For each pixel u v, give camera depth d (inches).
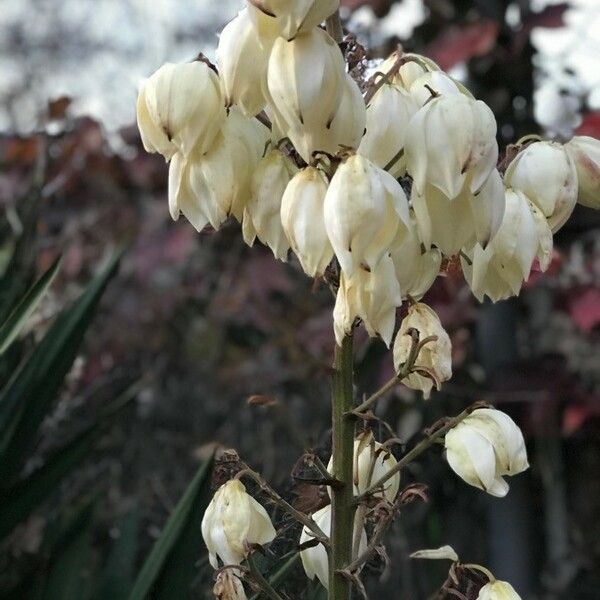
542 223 32.6
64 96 75.7
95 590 48.5
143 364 84.5
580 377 62.5
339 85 29.9
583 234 65.8
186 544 40.4
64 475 46.1
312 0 28.8
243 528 32.3
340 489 32.1
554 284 65.2
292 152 32.7
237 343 79.7
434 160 30.2
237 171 31.3
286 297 76.4
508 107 65.3
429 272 32.0
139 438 78.1
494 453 32.0
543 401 60.1
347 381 32.2
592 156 33.7
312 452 32.2
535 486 70.6
